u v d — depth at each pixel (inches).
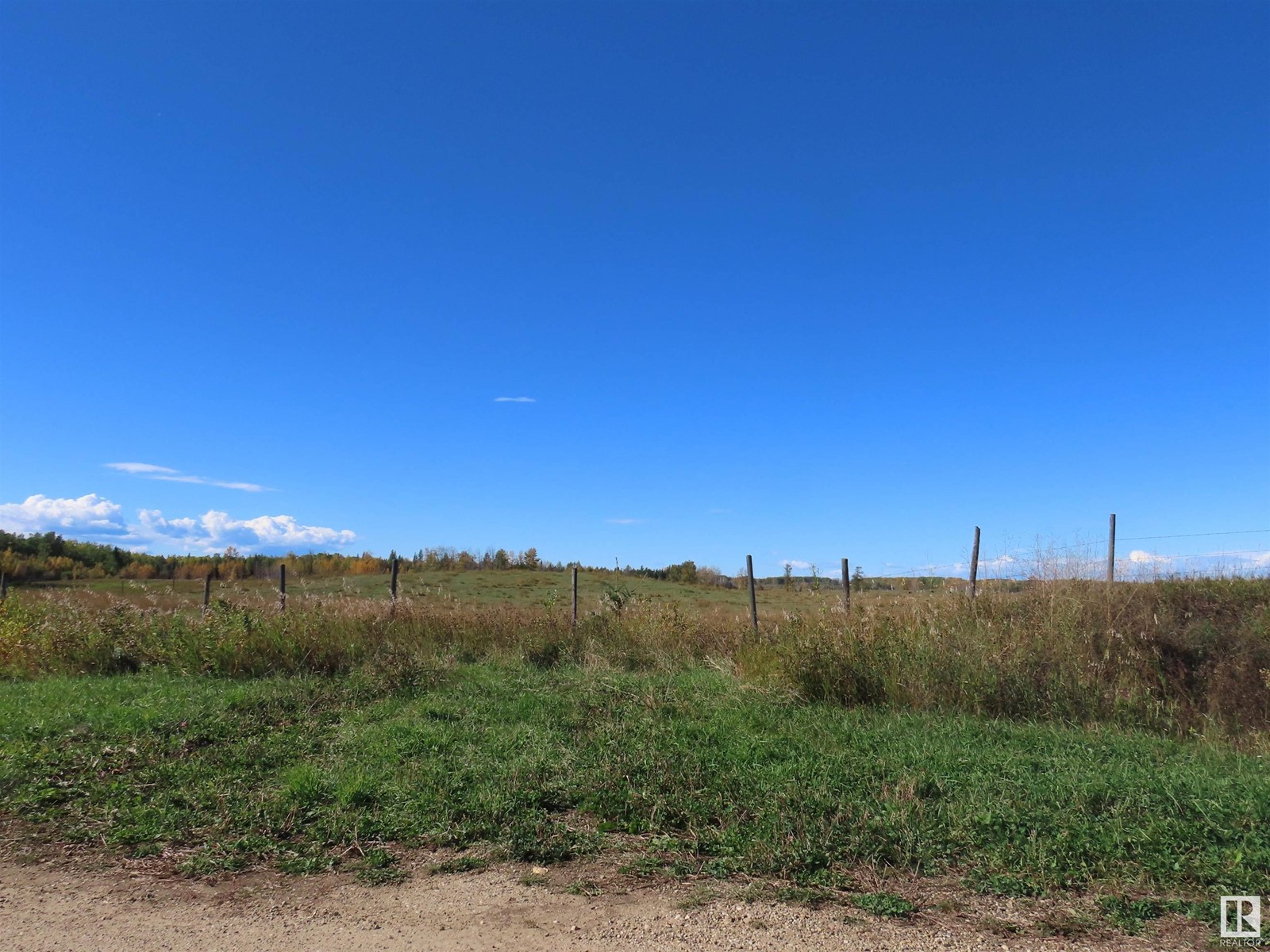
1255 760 272.7
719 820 214.5
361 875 182.2
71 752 276.1
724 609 669.9
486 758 267.1
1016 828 202.7
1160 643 381.7
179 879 182.1
